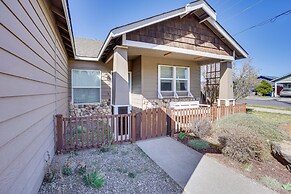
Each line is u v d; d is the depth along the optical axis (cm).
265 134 401
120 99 464
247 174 281
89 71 738
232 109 637
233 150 329
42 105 254
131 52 625
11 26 151
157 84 735
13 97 153
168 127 498
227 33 632
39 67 240
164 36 532
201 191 233
